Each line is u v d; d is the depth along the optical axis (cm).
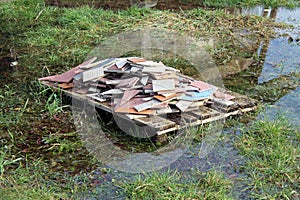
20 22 500
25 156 247
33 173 231
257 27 509
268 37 477
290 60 408
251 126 277
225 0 625
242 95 315
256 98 324
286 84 352
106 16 518
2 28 481
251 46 446
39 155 249
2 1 569
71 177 228
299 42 462
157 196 211
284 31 502
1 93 325
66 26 486
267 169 233
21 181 222
